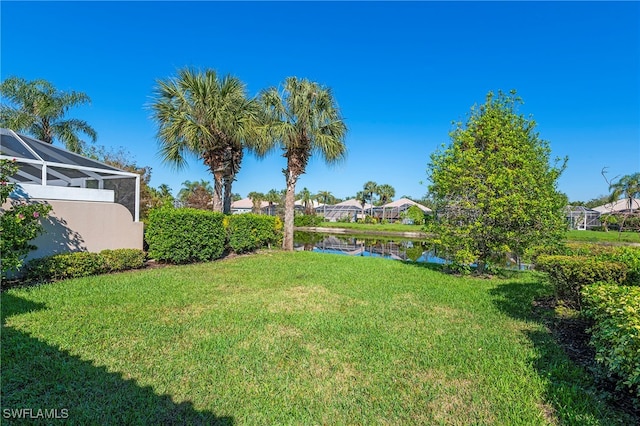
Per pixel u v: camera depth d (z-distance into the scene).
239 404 2.58
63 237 7.07
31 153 7.34
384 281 7.44
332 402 2.65
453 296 6.13
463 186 8.48
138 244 8.58
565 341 3.98
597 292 3.46
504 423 2.42
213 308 5.00
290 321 4.46
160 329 4.02
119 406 2.50
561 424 2.40
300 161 13.62
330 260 10.78
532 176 7.93
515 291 6.57
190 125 11.42
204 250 9.50
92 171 8.62
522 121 8.74
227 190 13.72
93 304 4.90
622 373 2.52
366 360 3.37
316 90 13.00
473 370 3.20
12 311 4.41
